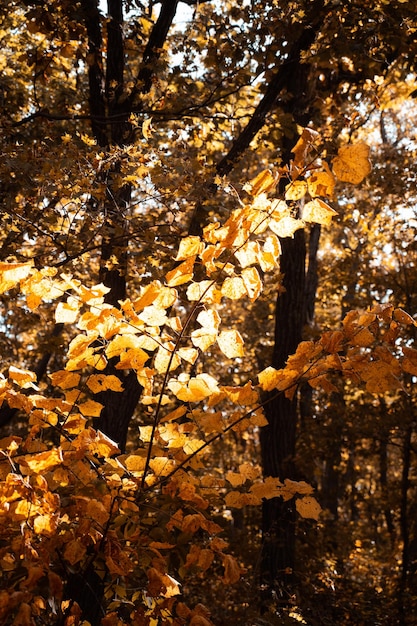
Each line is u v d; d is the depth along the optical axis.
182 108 6.21
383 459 14.43
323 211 1.69
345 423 10.73
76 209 5.10
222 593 5.34
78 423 2.07
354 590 8.36
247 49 6.05
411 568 10.22
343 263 12.58
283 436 8.12
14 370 1.94
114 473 2.14
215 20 6.14
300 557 8.73
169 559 2.15
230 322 13.98
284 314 8.20
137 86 6.26
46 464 1.90
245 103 6.85
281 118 6.22
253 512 10.37
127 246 5.39
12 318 7.01
